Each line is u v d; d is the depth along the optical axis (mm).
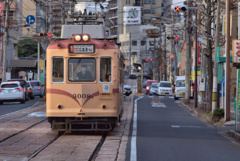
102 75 26609
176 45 128250
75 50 26562
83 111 26281
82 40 26609
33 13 132125
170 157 19641
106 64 26688
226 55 37188
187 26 66688
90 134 27891
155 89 104688
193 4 57188
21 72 134250
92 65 26625
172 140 25938
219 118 39188
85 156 19141
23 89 66000
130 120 39594
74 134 27781
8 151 20719
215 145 24297
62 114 26297
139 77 105125
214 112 39688
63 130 26609
